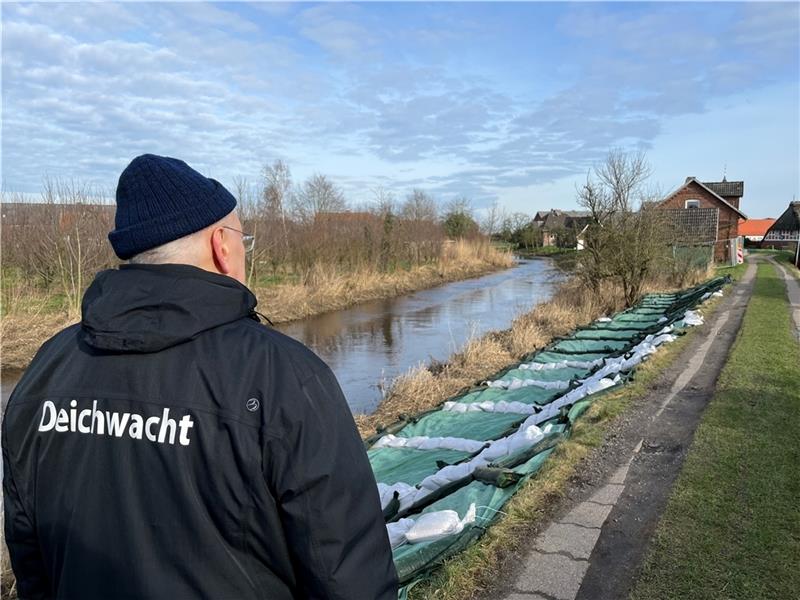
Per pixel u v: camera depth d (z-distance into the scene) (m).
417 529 3.62
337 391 1.30
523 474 4.42
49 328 13.34
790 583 3.12
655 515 3.91
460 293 25.33
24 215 16.22
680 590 3.10
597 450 5.07
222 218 1.38
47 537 1.25
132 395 1.20
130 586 1.15
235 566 1.16
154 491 1.16
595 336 12.73
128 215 1.30
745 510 3.91
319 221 24.97
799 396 6.43
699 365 8.14
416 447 6.23
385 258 28.30
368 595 1.19
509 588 3.17
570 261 19.80
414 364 12.48
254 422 1.16
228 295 1.29
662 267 20.48
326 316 19.16
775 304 14.88
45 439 1.25
